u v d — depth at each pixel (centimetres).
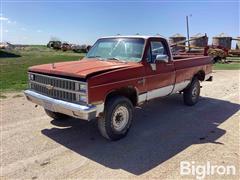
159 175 399
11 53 4216
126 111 537
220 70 1972
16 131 574
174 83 684
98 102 471
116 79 501
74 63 564
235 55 3475
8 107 756
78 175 399
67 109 478
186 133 575
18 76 1408
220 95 973
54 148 493
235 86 1173
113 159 452
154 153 475
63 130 586
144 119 673
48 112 624
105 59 608
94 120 651
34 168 418
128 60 584
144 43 589
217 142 524
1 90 991
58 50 6700
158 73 612
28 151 478
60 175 398
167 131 588
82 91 462
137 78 549
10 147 493
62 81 492
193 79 795
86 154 470
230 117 695
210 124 638
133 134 567
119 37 642
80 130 588
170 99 880
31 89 583
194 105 816
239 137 552
